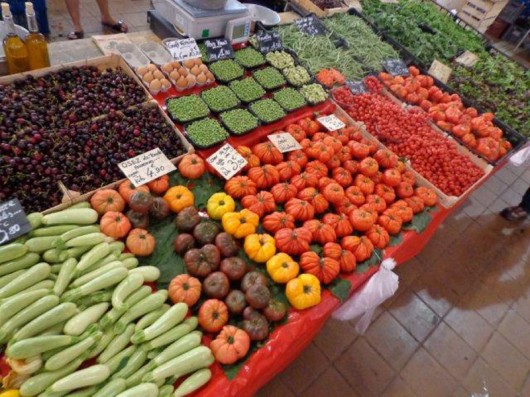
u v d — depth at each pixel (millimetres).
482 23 7762
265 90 3754
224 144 3041
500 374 3797
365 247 2746
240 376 2074
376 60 4738
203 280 2287
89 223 2314
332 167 3275
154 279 2236
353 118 3961
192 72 3500
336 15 5227
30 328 1729
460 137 4188
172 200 2604
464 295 4355
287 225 2684
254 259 2512
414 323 3982
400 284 4266
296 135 3381
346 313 2928
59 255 2074
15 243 1994
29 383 1677
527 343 4102
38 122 2561
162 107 3264
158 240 2455
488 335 4062
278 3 6004
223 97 3434
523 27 9391
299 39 4484
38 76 2895
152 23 4027
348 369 3527
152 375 1843
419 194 3387
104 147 2625
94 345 1872
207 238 2408
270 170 2959
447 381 3643
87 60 3135
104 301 2006
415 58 5035
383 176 3338
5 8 2713
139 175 2609
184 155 2861
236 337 2080
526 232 5266
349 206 2982
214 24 3803
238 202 2848
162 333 1981
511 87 5219
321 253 2689
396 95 4465
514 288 4578
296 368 3428
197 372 1978
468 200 5492
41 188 2340
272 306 2250
